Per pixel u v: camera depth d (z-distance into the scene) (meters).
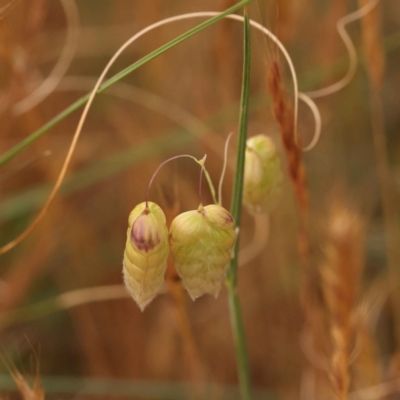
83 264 0.45
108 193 0.51
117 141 0.52
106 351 0.44
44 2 0.37
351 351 0.30
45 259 0.42
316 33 0.49
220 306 0.47
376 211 0.47
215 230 0.27
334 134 0.48
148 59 0.29
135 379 0.43
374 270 0.45
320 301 0.35
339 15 0.43
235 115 0.43
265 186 0.29
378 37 0.34
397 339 0.40
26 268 0.38
